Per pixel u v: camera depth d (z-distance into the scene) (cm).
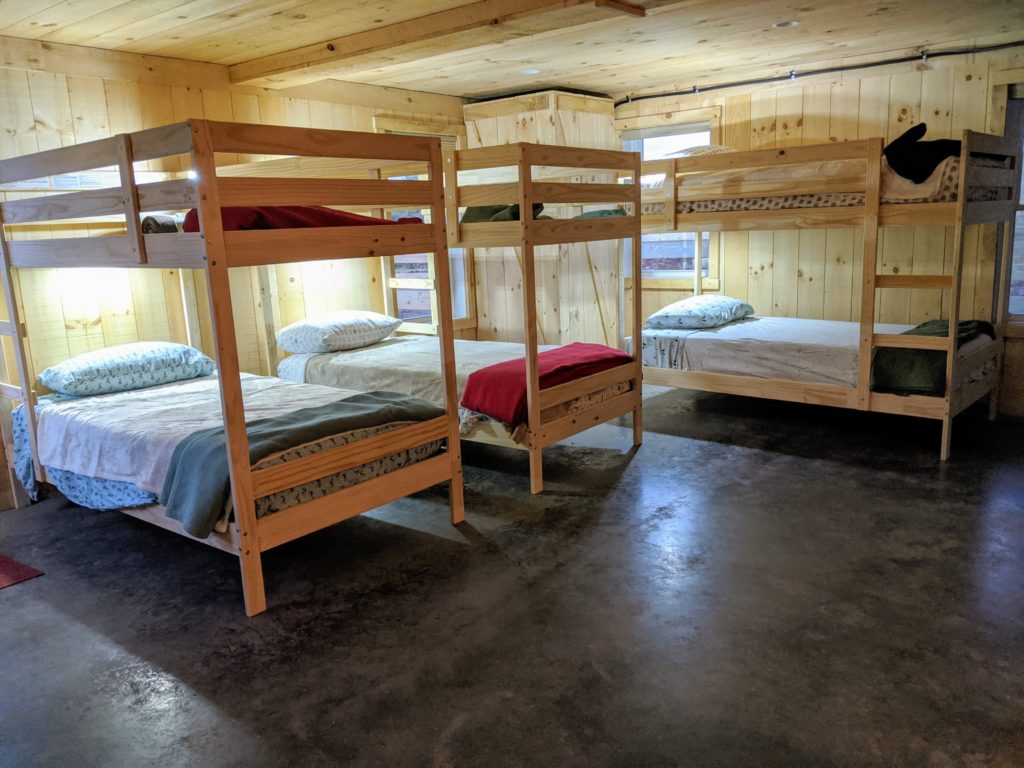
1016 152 436
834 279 525
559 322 546
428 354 451
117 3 308
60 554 325
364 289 525
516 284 559
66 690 226
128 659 242
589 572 286
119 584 295
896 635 235
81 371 366
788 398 441
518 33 351
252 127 247
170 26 347
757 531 315
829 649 229
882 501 341
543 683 218
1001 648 226
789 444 429
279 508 271
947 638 232
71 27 343
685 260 618
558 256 536
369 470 301
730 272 571
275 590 283
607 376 405
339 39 384
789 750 187
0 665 241
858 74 489
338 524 343
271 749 196
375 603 270
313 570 298
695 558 293
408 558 305
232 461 252
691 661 226
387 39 367
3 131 353
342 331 461
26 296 375
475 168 357
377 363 429
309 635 251
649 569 286
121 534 345
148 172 403
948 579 269
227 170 447
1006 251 454
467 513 349
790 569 281
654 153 618
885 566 280
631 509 345
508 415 362
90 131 383
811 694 208
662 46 436
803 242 533
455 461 334
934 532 307
